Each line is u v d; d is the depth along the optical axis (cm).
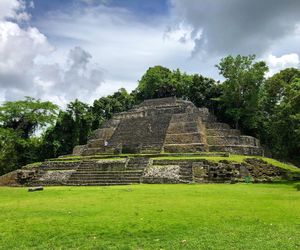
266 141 5259
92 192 2170
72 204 1591
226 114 5506
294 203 1552
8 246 908
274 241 912
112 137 4597
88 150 4500
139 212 1326
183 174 2922
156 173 2973
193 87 6222
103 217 1236
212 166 2981
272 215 1257
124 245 902
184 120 4388
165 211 1338
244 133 5384
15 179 3541
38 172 3569
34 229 1074
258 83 4962
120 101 6794
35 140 5209
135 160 3331
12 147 4706
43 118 5144
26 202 1736
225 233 1002
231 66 4978
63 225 1120
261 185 2620
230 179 2928
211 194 1944
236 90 5038
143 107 5422
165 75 6662
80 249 876
